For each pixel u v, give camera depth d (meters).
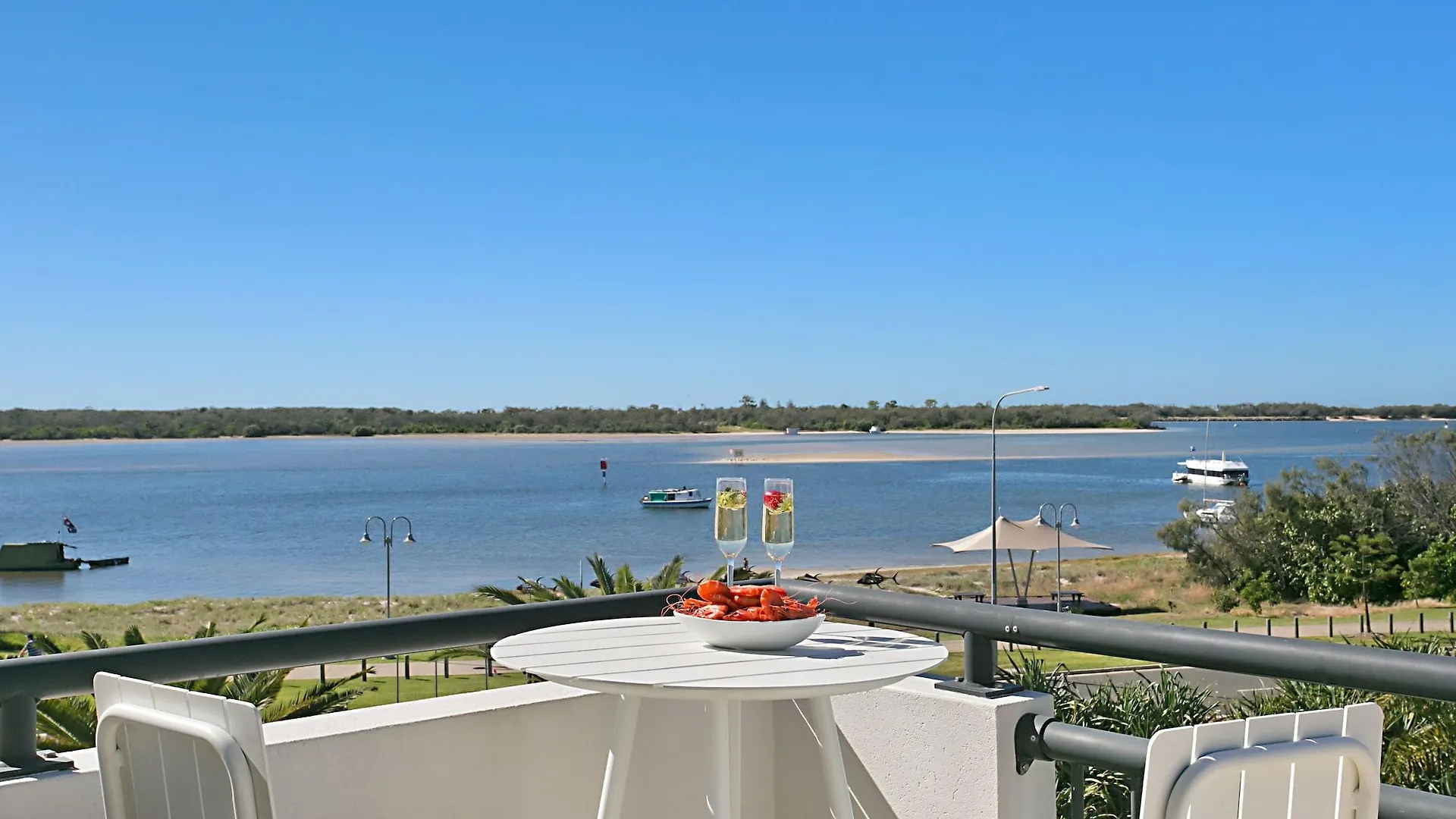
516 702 1.87
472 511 77.88
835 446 156.38
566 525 67.88
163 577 51.06
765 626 1.49
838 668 1.38
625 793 1.97
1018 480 98.50
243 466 143.12
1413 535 32.62
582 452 161.62
